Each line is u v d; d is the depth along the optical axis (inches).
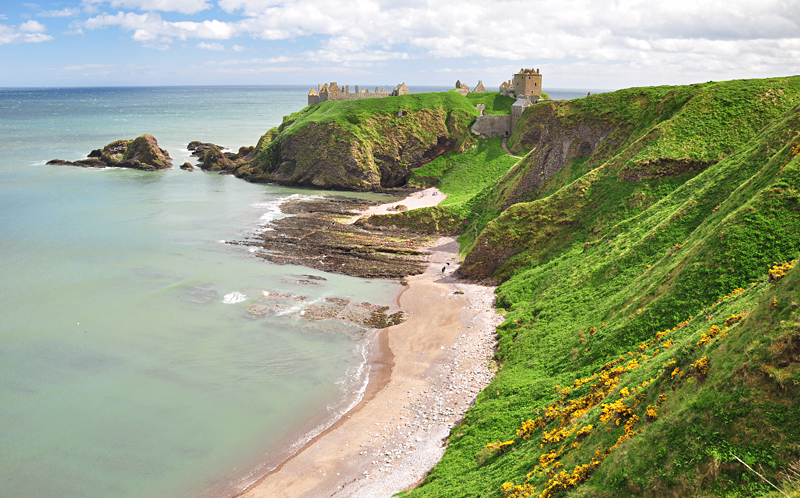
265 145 5964.6
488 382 1518.2
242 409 1481.3
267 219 3580.2
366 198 4471.0
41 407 1464.1
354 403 1502.2
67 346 1801.2
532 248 2423.7
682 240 1627.7
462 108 5526.6
